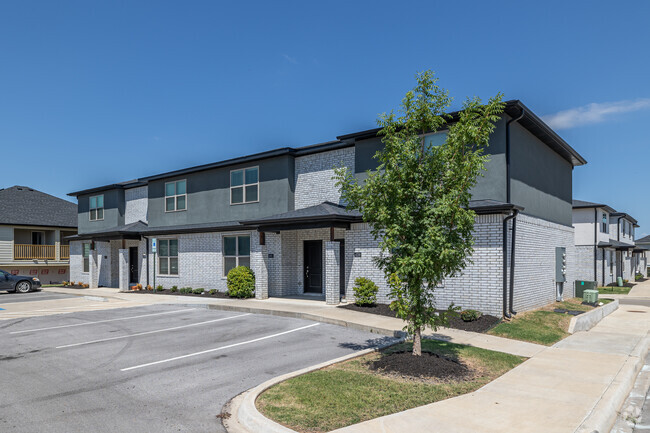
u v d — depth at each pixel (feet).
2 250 101.50
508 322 40.78
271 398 20.84
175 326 41.52
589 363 29.07
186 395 22.30
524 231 47.73
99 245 90.22
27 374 26.20
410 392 21.95
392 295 27.09
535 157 53.72
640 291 95.40
